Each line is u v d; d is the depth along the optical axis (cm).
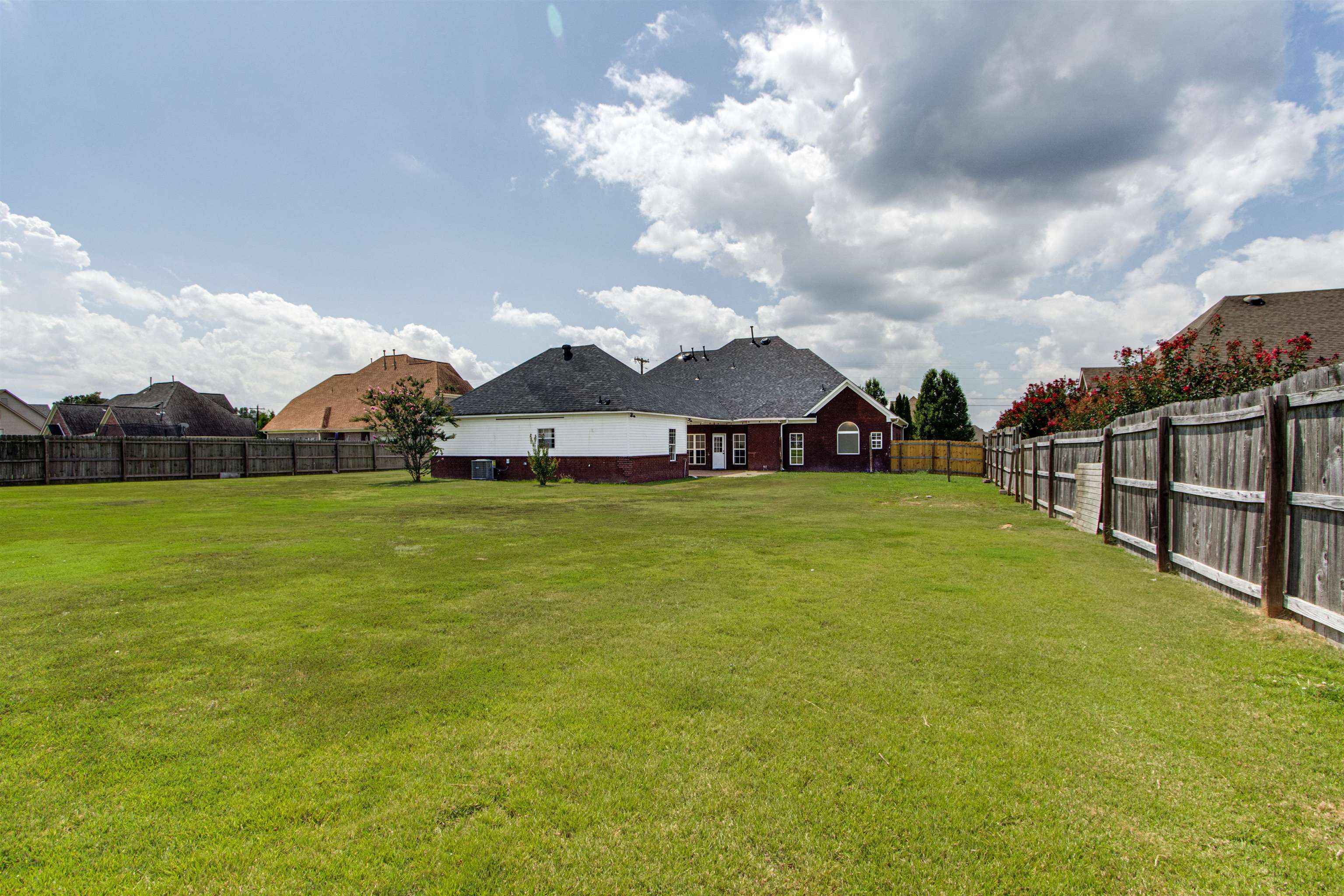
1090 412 1374
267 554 810
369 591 608
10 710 342
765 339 3572
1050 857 221
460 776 275
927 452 2775
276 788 266
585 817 245
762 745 298
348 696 359
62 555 808
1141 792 258
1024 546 847
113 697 360
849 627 479
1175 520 654
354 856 224
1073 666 393
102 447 2311
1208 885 205
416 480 2323
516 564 736
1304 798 251
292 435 4447
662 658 416
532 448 2394
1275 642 426
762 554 798
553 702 348
